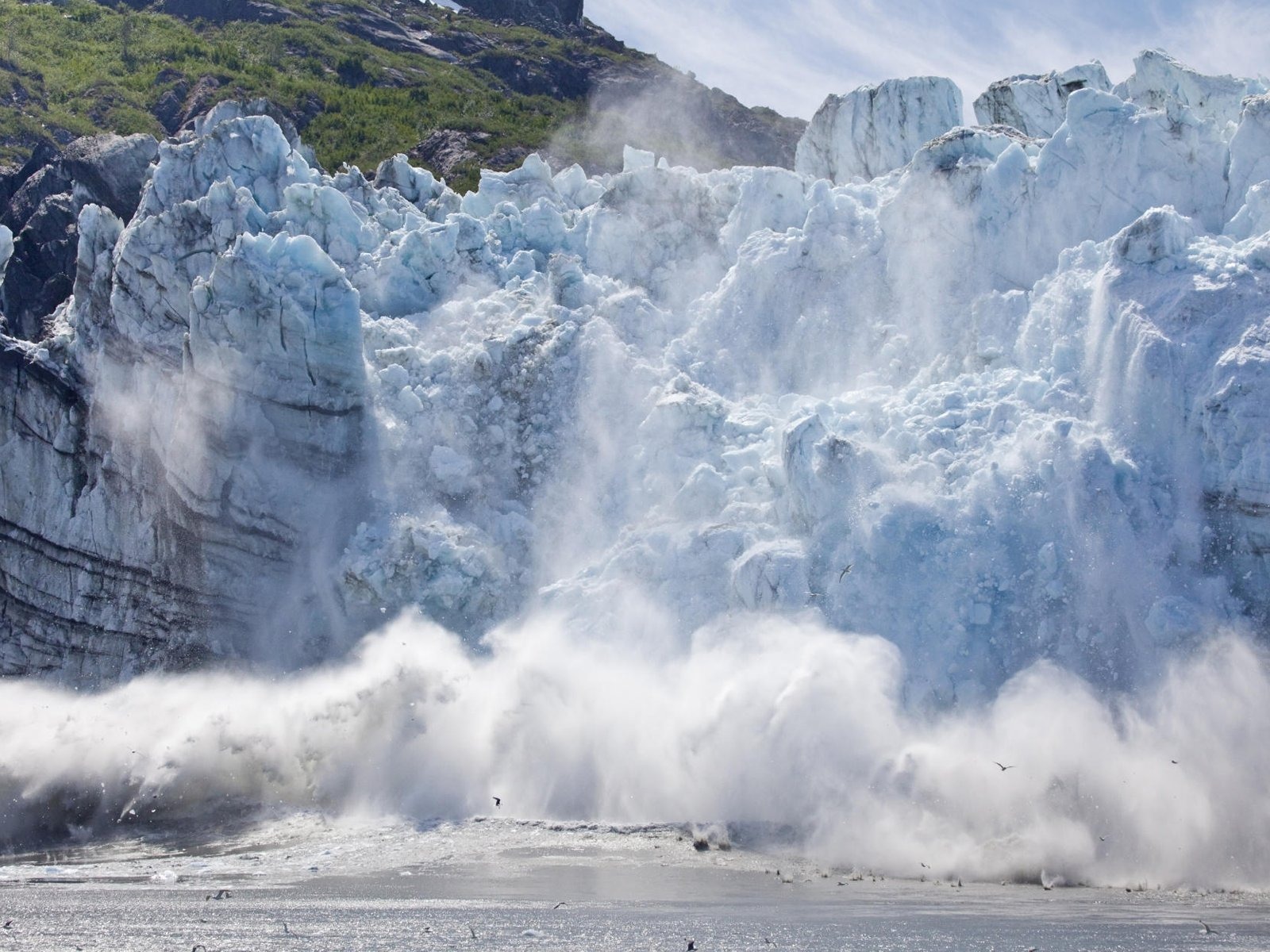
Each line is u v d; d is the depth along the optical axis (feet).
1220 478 126.52
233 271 150.51
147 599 155.94
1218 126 164.76
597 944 83.35
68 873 110.22
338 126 388.57
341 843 118.52
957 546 129.80
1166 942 84.33
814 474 135.64
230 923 89.25
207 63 407.44
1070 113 156.15
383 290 170.81
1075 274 145.48
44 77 383.45
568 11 553.64
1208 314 133.90
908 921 90.12
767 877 105.40
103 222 172.04
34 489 164.14
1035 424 134.62
